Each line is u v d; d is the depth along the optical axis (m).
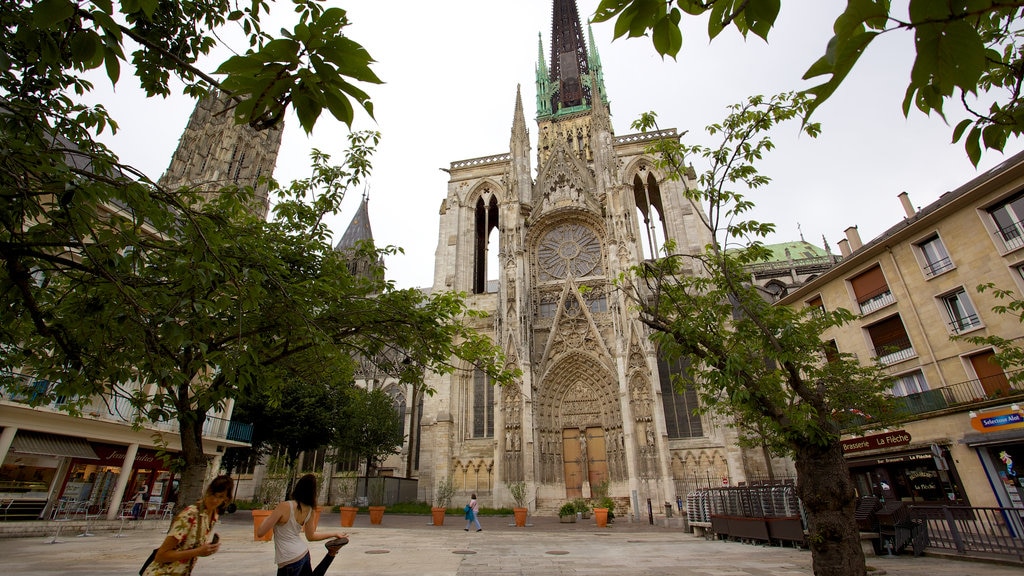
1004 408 23.77
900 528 15.94
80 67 3.90
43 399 11.53
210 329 7.59
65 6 3.29
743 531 20.14
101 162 5.54
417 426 65.31
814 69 2.20
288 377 17.16
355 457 56.16
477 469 43.12
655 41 2.76
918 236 29.62
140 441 27.77
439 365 14.68
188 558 6.16
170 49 6.71
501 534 25.23
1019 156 27.28
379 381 70.12
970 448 25.27
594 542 21.20
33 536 20.98
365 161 15.73
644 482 38.84
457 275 53.47
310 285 12.32
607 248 49.50
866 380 24.77
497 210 60.31
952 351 27.36
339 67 3.03
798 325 13.80
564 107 73.25
